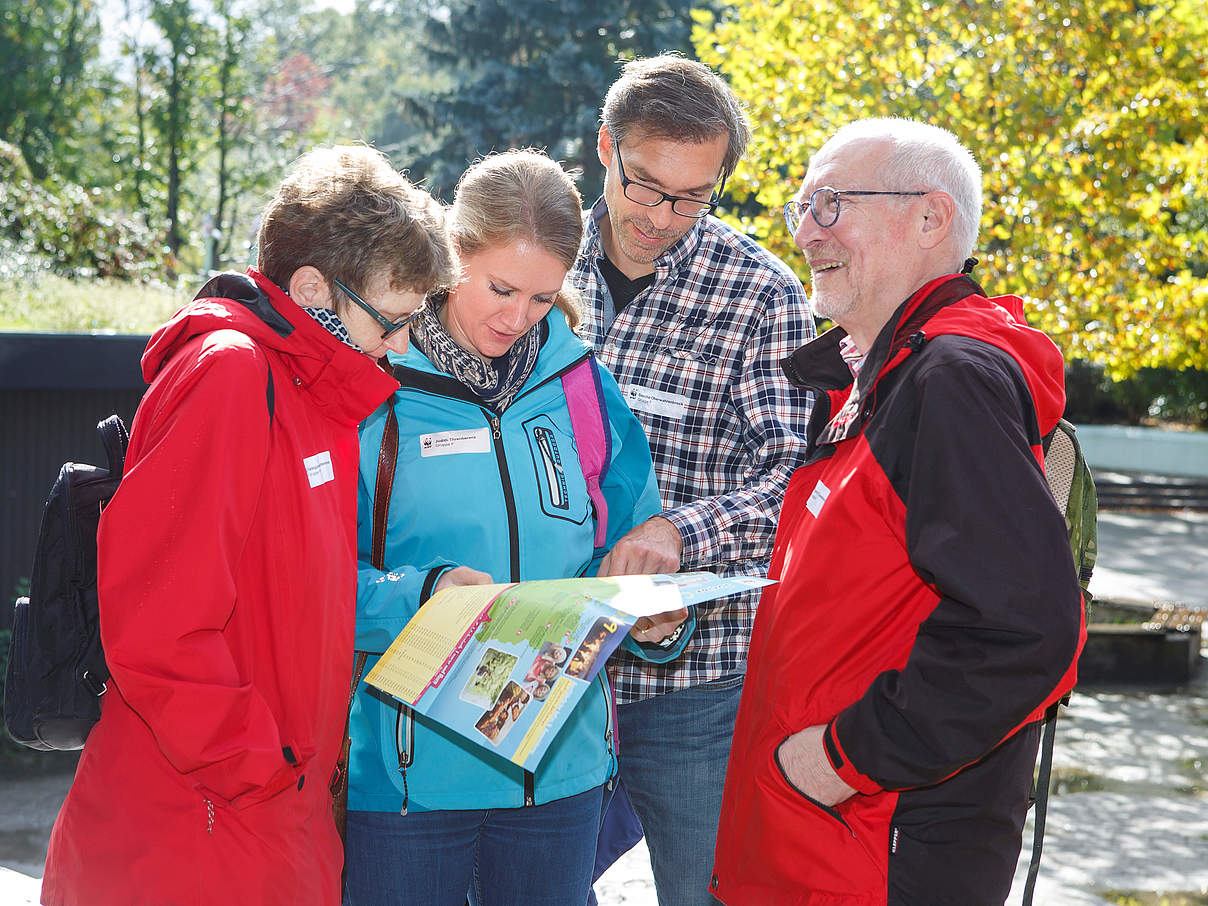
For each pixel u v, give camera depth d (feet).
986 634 6.09
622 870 16.66
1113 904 15.98
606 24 90.43
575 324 8.72
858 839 6.79
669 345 9.89
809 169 7.73
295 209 6.68
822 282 7.50
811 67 32.99
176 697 5.92
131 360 25.17
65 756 20.89
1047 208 31.89
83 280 40.01
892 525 6.63
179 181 108.88
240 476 6.15
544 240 7.45
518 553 7.78
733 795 7.73
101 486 6.70
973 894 6.61
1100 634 30.50
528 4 91.91
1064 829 19.06
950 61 32.32
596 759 8.20
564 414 8.32
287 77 142.51
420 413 7.77
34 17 108.88
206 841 6.29
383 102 189.47
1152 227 33.27
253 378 6.27
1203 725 26.30
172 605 5.94
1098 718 26.76
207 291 6.81
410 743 7.54
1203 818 19.74
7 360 24.03
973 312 6.79
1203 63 31.83
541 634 6.58
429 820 7.73
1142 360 34.24
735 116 9.38
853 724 6.46
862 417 7.04
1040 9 31.96
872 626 6.79
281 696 6.53
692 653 9.70
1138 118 31.78
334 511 6.81
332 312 6.77
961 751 6.12
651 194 9.29
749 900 7.41
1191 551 53.47
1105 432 88.74
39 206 44.37
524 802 7.75
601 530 8.52
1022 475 6.14
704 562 9.03
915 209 7.18
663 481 10.00
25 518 25.05
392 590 7.46
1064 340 32.81
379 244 6.60
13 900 13.89
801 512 7.70
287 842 6.48
